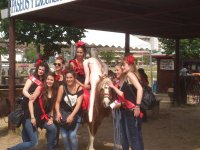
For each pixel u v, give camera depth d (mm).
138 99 5340
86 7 8586
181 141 8109
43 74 5770
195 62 19750
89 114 6293
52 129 5773
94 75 6457
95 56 6703
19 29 11992
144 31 12922
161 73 19359
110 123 10430
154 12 9359
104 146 7621
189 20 11023
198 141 8102
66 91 5648
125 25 11570
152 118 11289
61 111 5680
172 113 12500
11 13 8828
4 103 11078
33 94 5617
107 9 8945
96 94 6367
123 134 5684
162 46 21219
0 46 16156
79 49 6602
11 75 8867
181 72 17859
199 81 16594
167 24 11344
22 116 5742
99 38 14188
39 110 5688
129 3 8742
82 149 7336
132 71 5539
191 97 16562
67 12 9383
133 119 5480
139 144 5512
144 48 15914
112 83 6328
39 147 7352
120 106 5582
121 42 14742
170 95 15383
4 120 10523
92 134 6625
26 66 27766
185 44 19938
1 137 8406
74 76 5645
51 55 13203
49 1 7676
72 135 5645
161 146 7629
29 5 8258
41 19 10039
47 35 12539
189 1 8500
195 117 11672
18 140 8062
